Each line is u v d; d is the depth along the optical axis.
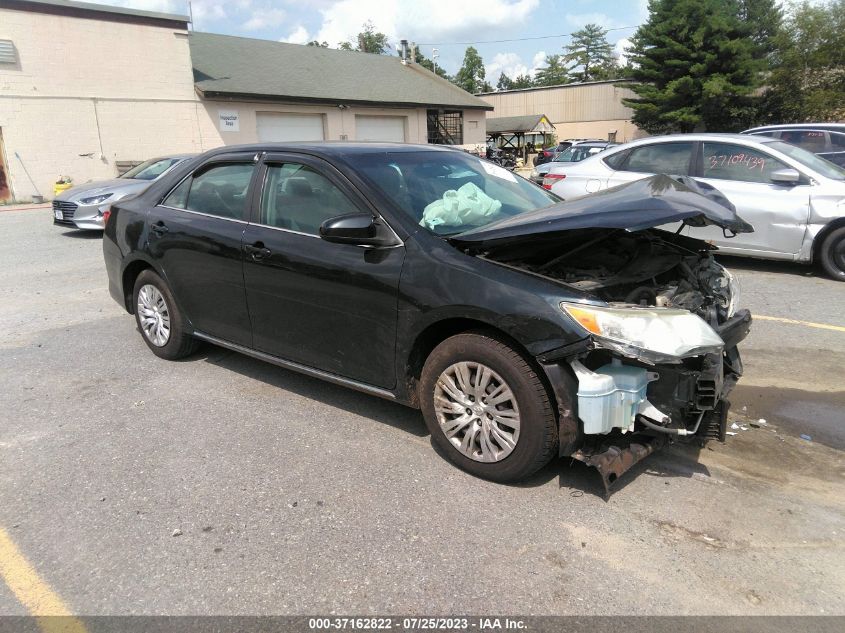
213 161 4.44
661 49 39.56
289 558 2.61
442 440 3.30
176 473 3.29
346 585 2.45
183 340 4.79
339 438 3.66
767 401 4.10
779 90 37.31
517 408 2.95
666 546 2.67
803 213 6.88
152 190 4.95
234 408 4.09
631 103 42.00
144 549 2.69
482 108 31.78
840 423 3.79
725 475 3.23
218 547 2.69
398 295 3.25
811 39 35.25
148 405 4.15
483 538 2.73
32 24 17.92
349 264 3.44
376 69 30.98
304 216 3.76
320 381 4.54
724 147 7.42
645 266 3.50
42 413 4.05
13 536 2.79
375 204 3.43
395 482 3.18
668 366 2.81
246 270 3.98
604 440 2.99
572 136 53.06
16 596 2.42
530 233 3.02
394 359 3.37
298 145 4.01
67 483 3.21
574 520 2.85
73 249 10.40
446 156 4.28
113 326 6.00
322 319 3.64
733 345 3.47
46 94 18.45
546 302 2.82
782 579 2.46
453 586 2.44
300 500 3.03
